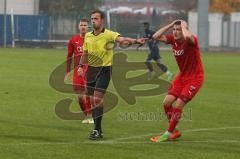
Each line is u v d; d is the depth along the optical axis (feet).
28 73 192.95
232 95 146.51
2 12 451.53
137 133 91.04
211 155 75.25
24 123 97.86
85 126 96.07
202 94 147.02
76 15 461.37
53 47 409.08
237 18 513.45
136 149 78.18
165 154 75.36
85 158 72.18
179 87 84.74
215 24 496.23
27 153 74.13
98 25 86.48
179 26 82.43
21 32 409.08
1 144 79.30
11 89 145.48
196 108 121.39
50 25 433.07
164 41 84.23
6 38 402.52
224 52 394.32
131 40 85.51
